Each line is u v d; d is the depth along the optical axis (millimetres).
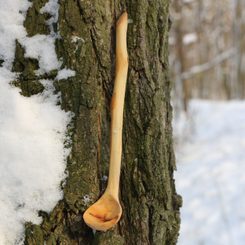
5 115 646
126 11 688
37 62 658
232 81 8805
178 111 4352
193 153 3633
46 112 649
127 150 697
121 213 642
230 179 3049
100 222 631
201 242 2355
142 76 700
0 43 665
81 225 648
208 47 7746
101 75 666
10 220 630
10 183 632
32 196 631
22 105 646
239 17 7824
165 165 724
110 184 646
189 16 4973
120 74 665
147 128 698
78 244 653
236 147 3635
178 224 774
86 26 648
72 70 647
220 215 2609
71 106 649
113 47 676
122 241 682
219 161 3375
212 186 2980
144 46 698
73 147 644
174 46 4473
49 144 637
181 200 787
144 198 704
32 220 631
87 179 648
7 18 664
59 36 649
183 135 3967
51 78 656
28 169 631
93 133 654
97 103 658
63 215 641
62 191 637
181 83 4609
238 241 2332
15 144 634
